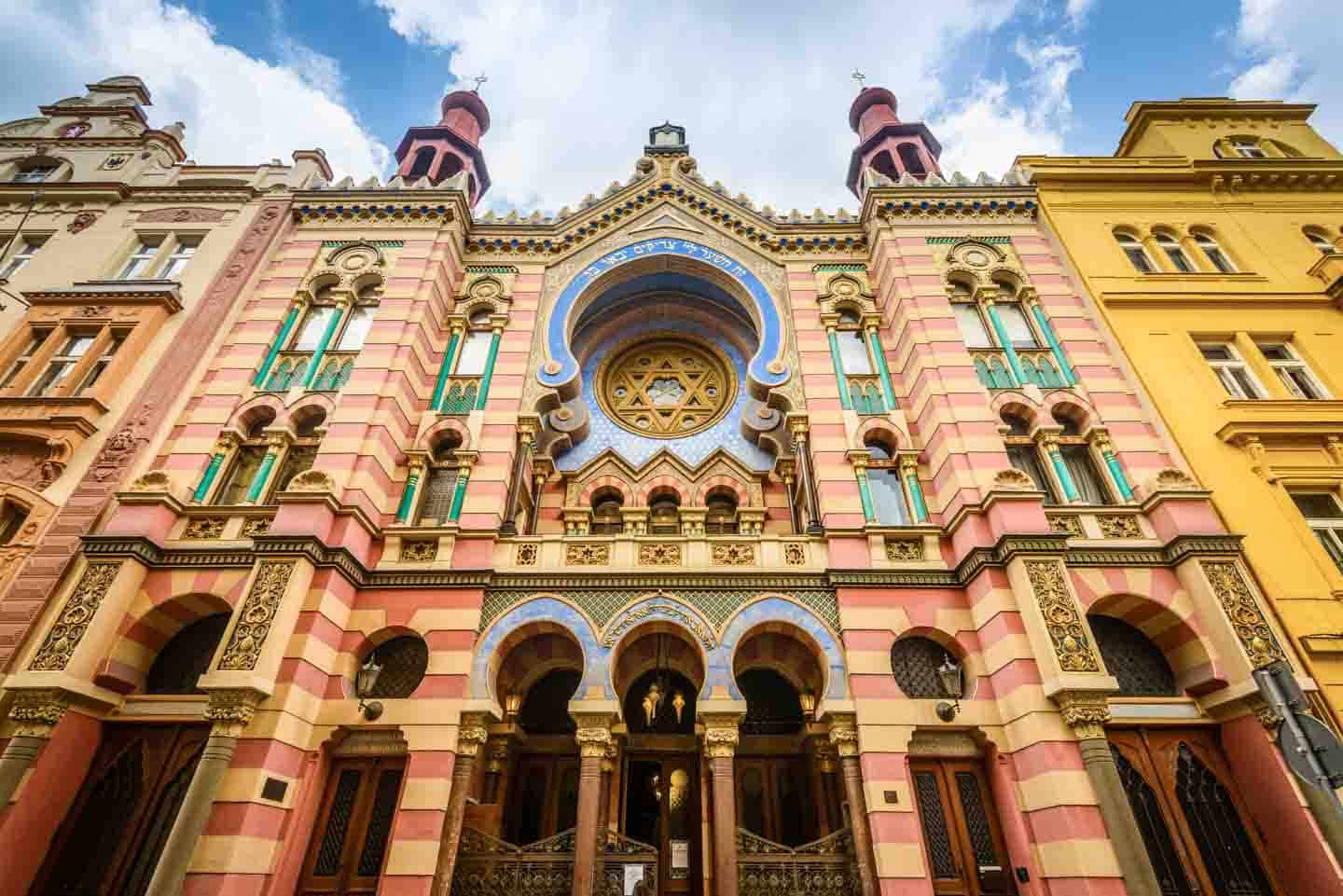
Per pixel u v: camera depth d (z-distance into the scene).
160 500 11.52
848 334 15.98
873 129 22.53
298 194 17.05
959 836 9.97
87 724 10.06
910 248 16.20
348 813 10.31
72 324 14.15
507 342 15.45
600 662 10.90
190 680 11.08
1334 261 15.11
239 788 9.07
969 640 11.09
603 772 11.37
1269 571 10.94
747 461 16.09
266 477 12.57
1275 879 9.27
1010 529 11.01
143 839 9.66
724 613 11.48
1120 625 11.54
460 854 10.01
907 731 10.30
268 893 9.08
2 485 11.77
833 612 11.52
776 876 9.80
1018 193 17.19
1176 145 18.92
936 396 13.41
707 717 10.49
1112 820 8.66
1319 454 12.35
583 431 16.36
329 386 13.95
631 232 17.81
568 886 9.76
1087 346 14.41
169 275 15.85
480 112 23.86
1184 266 16.36
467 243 17.66
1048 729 9.48
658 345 18.98
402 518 12.72
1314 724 5.66
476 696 10.66
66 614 10.23
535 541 12.40
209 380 13.91
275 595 10.30
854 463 13.27
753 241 17.66
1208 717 10.37
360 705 10.54
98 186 17.09
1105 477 12.66
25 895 8.93
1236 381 13.94
